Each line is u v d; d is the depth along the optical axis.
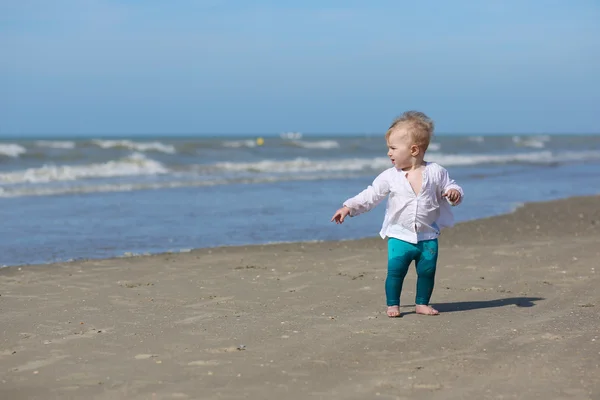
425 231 4.55
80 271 6.54
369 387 2.99
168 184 17.42
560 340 3.76
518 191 16.95
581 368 3.23
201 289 5.55
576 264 6.54
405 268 4.54
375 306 4.84
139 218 11.11
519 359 3.40
